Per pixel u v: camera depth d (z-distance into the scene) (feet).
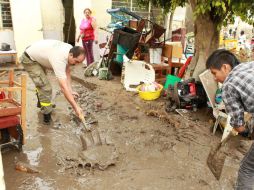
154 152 12.41
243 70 6.75
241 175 7.91
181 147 12.85
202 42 17.54
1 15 27.50
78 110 13.44
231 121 7.08
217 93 15.61
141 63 20.67
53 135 13.85
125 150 12.51
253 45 35.35
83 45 26.30
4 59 27.91
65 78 13.01
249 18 16.51
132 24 24.43
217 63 7.13
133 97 19.11
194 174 10.87
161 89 18.88
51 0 31.12
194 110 16.60
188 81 16.78
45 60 13.53
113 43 23.08
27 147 12.60
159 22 31.58
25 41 28.19
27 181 10.28
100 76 22.98
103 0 28.50
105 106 17.70
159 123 15.35
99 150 12.27
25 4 27.35
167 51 21.85
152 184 10.24
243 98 6.70
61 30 32.58
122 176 10.68
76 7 29.86
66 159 11.66
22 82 11.42
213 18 17.16
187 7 31.24
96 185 10.14
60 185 10.12
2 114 11.14
